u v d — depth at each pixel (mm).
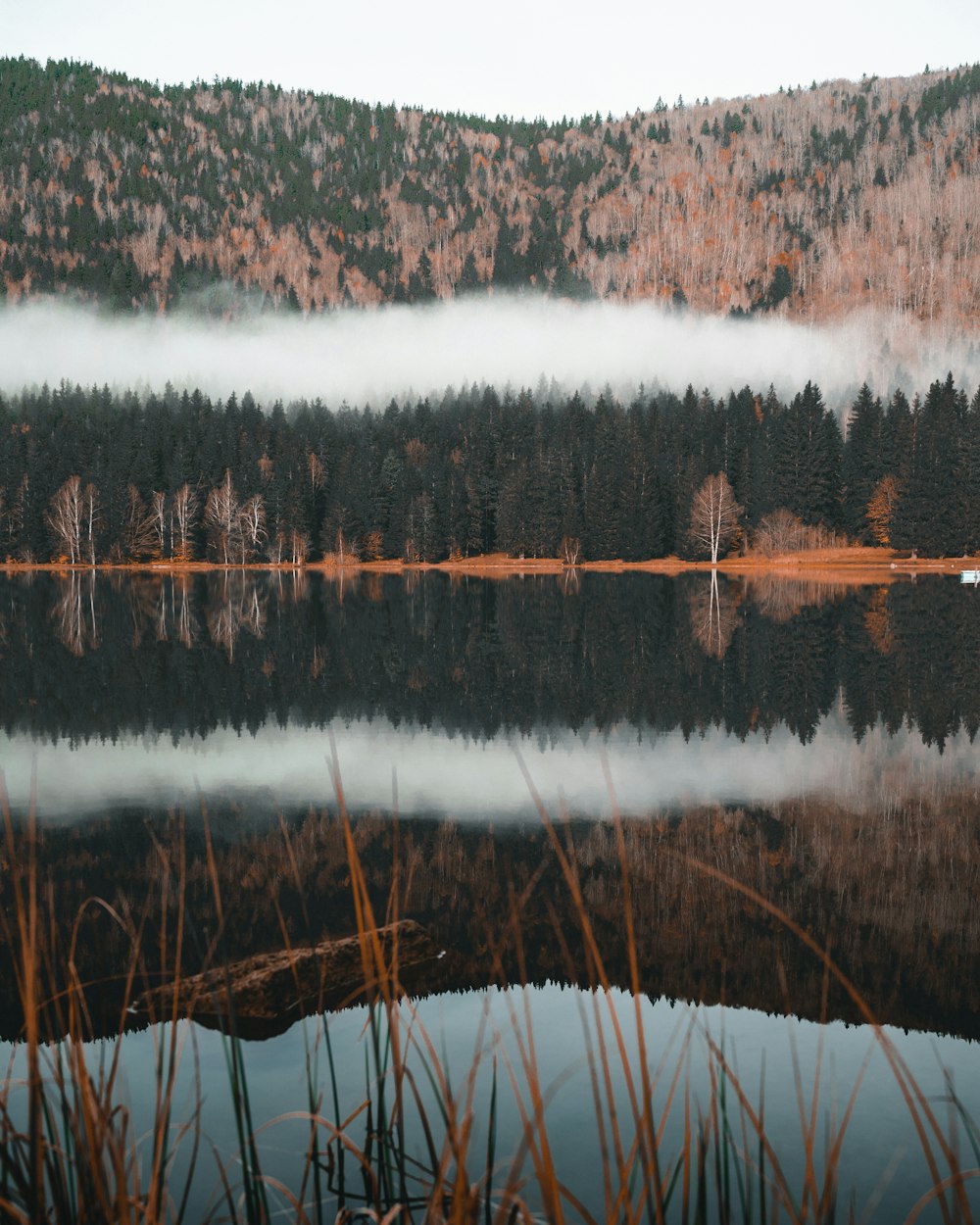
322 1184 3510
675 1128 4074
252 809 9867
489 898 7277
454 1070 4598
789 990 5656
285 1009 5312
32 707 16281
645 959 6109
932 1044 4957
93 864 8094
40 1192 2482
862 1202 3527
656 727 14172
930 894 7270
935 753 12305
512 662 21969
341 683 18781
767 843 8602
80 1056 2668
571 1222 3221
